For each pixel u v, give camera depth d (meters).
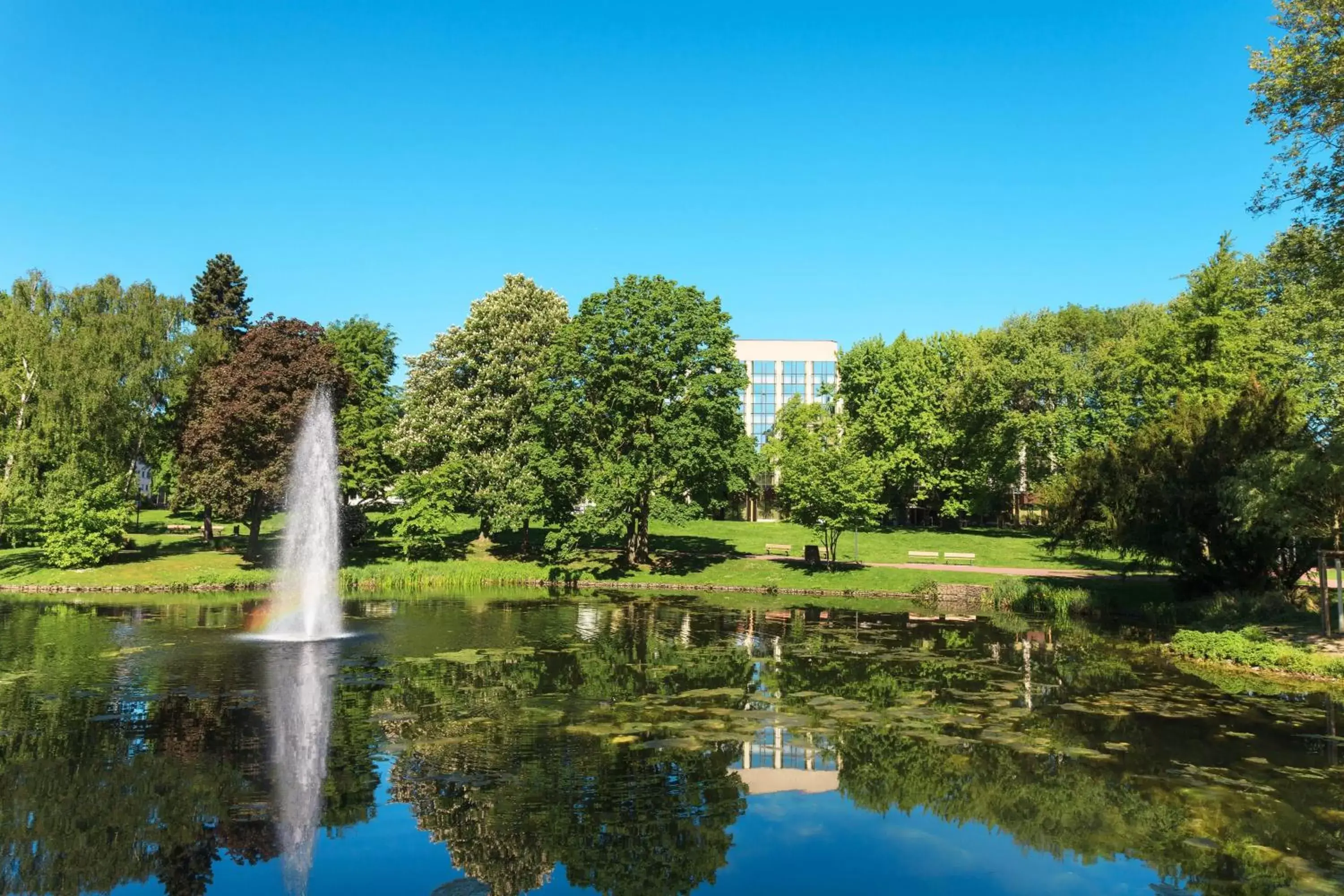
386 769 11.96
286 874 8.70
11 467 39.53
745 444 42.84
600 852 9.28
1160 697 16.84
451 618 28.67
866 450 63.84
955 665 20.39
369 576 39.78
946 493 65.94
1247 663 20.08
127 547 44.94
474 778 11.60
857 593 37.81
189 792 11.06
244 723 14.39
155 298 43.75
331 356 44.06
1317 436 26.91
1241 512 22.91
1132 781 11.66
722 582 40.47
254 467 40.69
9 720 14.52
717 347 42.31
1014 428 60.84
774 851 9.34
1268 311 43.59
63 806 10.58
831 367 97.12
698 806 10.66
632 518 44.16
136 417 41.81
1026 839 9.66
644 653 21.73
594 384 42.47
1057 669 19.92
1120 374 55.25
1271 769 12.17
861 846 9.48
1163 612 28.64
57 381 39.09
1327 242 22.86
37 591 36.09
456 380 47.84
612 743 13.29
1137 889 8.41
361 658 20.77
